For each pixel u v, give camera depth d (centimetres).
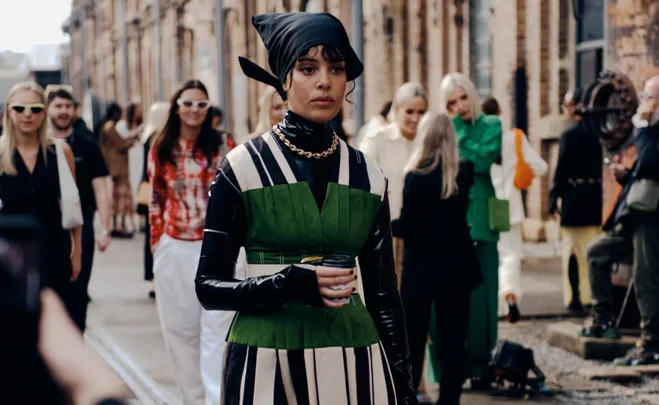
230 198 330
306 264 317
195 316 631
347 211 334
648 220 779
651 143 762
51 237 611
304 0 2361
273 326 326
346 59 336
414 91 704
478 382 747
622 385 752
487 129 739
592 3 1393
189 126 633
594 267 843
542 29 1552
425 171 630
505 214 729
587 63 1413
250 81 2867
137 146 1916
